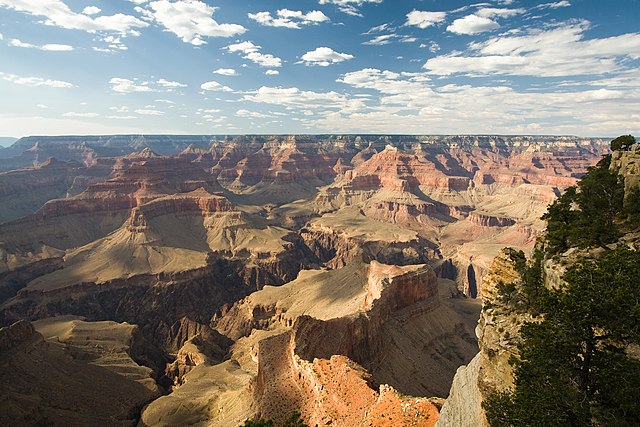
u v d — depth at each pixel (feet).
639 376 64.08
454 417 110.11
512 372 80.33
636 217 115.44
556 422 65.77
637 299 67.56
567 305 70.23
